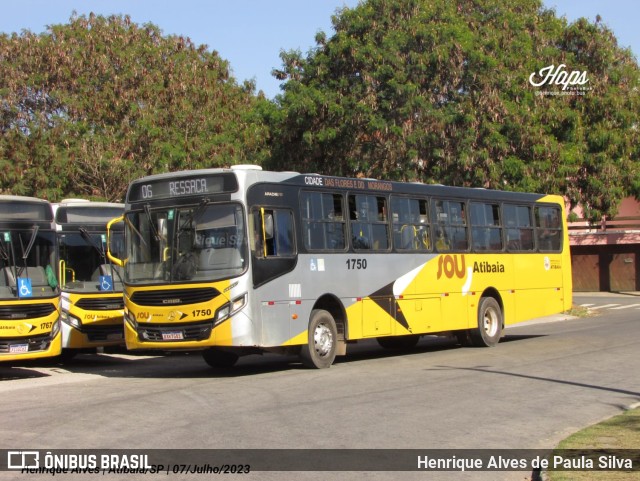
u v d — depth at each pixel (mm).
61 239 19641
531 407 11609
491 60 29422
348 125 29984
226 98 32094
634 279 49875
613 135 32625
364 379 14492
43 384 15375
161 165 28688
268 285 15023
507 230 21500
